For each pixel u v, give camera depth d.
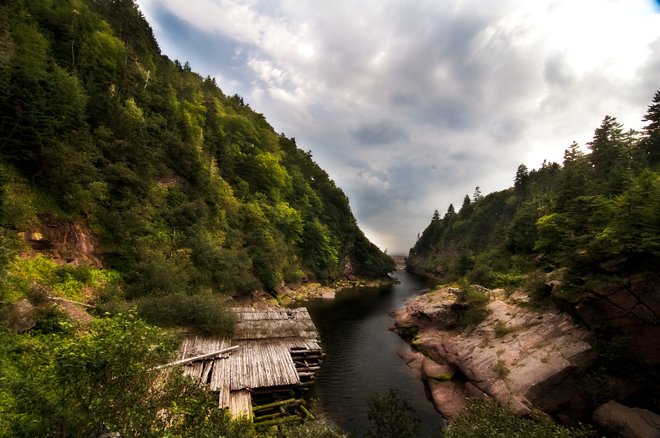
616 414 14.43
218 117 67.75
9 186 18.53
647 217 16.12
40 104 22.06
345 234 88.38
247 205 48.59
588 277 17.98
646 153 37.53
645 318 15.46
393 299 56.78
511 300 25.52
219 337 21.41
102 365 5.62
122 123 30.17
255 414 16.16
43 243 20.09
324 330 34.16
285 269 52.94
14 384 5.56
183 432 6.61
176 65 77.12
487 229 98.88
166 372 7.54
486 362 19.78
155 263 24.92
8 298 13.50
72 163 22.61
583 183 33.06
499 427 9.55
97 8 49.03
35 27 29.77
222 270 34.19
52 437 5.29
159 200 31.53
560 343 17.95
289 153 100.25
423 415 17.98
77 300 18.72
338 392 20.03
